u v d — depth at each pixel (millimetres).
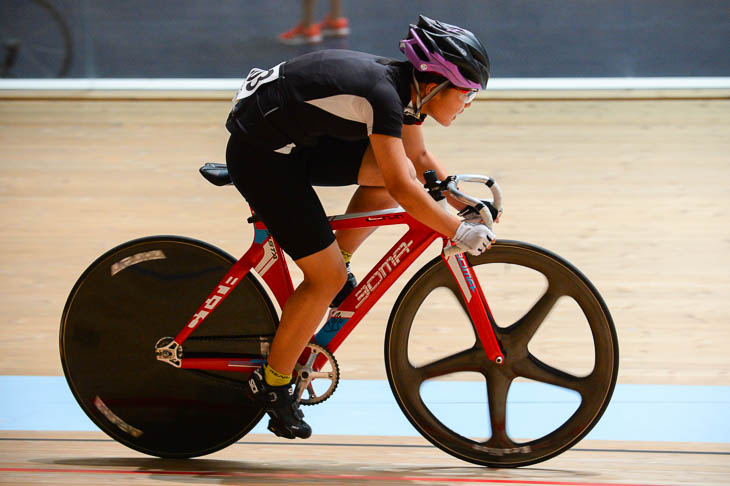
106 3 13617
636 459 4523
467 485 4062
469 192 9203
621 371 5844
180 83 13594
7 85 13586
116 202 9117
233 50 13875
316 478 4160
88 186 9617
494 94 12836
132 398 4516
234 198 9266
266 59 13977
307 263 3947
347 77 3715
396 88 3766
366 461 4512
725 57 13242
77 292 4465
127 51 13820
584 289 4188
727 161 10141
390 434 5035
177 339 4387
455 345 6250
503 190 9281
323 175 4293
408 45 3736
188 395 4492
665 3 13023
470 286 4223
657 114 11977
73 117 12297
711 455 4609
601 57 13391
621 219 8508
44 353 6195
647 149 10594
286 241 3939
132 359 4492
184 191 9445
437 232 4133
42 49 13805
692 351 6098
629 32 13227
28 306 6891
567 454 4633
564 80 13281
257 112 3859
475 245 3785
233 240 8055
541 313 4289
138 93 13250
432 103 3910
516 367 4316
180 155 10664
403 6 13742
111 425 4531
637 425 5121
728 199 9016
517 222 8414
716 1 13031
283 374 4145
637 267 7457
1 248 7984
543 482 4109
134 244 4430
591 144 10797
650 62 13266
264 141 3854
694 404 5379
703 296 6930
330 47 14031
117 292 4469
